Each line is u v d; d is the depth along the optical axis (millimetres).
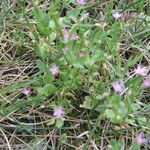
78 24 234
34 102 234
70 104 243
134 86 222
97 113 238
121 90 221
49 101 242
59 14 270
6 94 245
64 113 233
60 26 238
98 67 232
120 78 234
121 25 252
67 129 237
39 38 250
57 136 233
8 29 274
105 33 238
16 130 235
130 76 245
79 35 233
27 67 259
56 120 232
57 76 249
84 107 234
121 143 217
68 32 237
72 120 238
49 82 236
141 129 231
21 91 245
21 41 263
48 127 237
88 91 243
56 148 231
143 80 244
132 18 272
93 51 225
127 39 270
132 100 221
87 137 233
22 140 232
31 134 233
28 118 239
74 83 233
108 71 243
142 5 269
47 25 247
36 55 263
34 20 271
